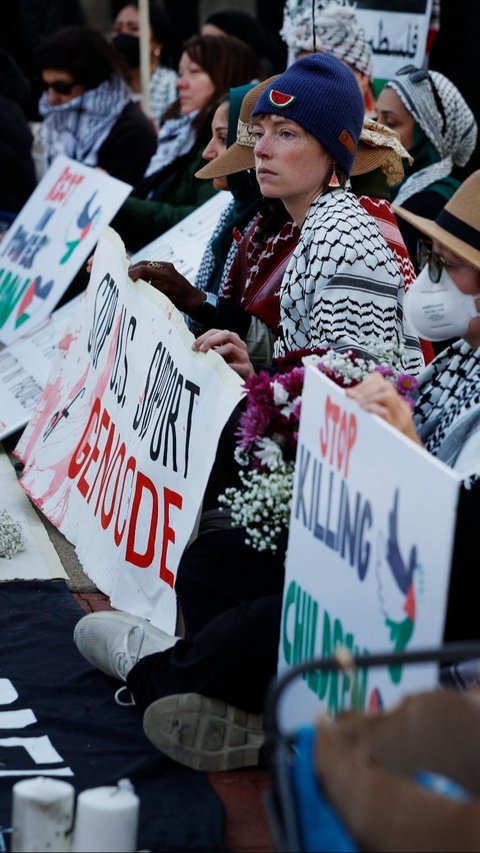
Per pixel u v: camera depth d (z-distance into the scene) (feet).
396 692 9.82
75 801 11.40
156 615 15.03
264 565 13.35
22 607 16.33
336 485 10.73
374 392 10.21
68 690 13.92
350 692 10.43
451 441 11.79
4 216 33.27
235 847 11.11
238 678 12.12
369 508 10.11
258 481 12.43
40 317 27.53
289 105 14.83
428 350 18.44
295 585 11.58
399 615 9.67
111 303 19.27
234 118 19.01
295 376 12.25
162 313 16.65
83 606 16.60
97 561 17.28
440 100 22.52
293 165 14.99
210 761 12.32
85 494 18.52
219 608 13.43
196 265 23.18
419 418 12.62
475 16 27.09
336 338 14.48
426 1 25.64
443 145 22.76
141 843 10.88
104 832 10.12
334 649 10.73
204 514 14.65
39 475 20.63
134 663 13.64
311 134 14.88
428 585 9.24
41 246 29.01
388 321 14.79
